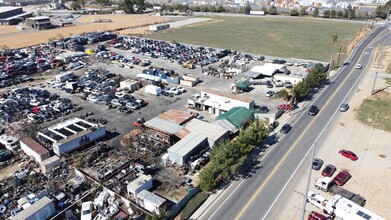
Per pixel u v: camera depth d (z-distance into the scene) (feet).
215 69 392.06
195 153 206.39
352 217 153.89
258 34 621.72
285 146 223.10
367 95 310.24
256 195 174.81
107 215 159.84
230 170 180.75
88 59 445.78
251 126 213.25
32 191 178.60
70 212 160.56
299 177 189.37
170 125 236.84
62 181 188.24
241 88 326.65
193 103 286.25
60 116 275.18
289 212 162.09
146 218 145.69
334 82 349.82
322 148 220.23
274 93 316.19
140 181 176.76
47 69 410.11
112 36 582.76
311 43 540.52
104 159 209.77
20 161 209.97
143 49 490.90
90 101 308.40
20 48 501.15
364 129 246.27
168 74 368.07
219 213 162.09
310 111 271.69
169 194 176.55
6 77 366.63
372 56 444.55
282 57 451.53
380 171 194.70
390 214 160.25
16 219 148.15
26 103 296.71
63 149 209.87
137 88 337.31
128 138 229.66
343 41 545.85
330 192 175.83
